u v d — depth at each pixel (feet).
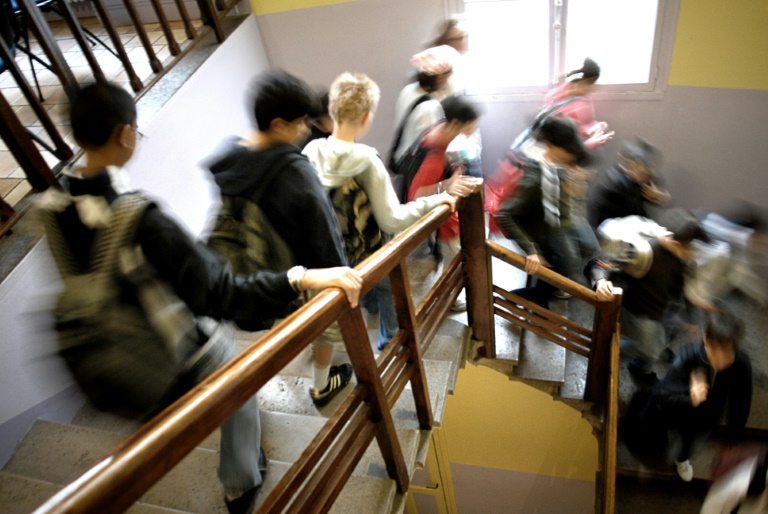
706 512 6.52
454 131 7.92
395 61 12.89
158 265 4.00
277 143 5.38
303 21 12.55
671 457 10.31
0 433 7.11
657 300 9.17
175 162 9.71
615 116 12.66
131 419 4.49
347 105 5.97
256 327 5.17
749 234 9.29
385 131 14.15
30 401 7.47
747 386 8.77
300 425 7.63
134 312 4.06
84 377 4.16
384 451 6.51
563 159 8.61
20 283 7.00
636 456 10.98
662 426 9.80
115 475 2.88
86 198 3.86
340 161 6.15
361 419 5.73
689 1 10.70
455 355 9.51
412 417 8.05
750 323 12.41
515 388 13.33
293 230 5.47
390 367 6.42
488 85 13.08
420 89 9.27
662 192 10.31
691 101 11.87
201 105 10.42
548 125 8.38
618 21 11.64
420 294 10.60
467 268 8.88
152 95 9.57
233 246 5.63
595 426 10.92
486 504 17.94
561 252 9.67
